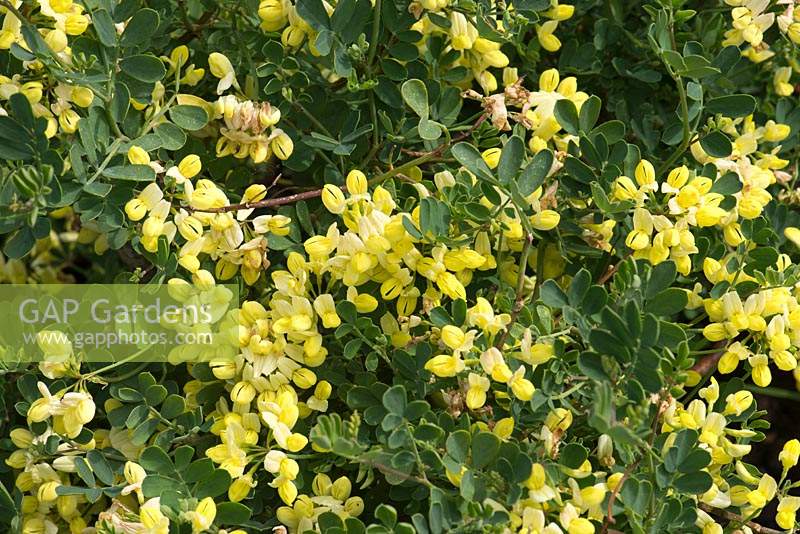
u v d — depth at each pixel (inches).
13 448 36.2
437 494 33.8
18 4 35.0
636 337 33.1
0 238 41.3
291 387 35.4
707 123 37.0
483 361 34.4
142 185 35.9
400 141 36.7
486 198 35.4
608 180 35.8
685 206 35.2
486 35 36.4
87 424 36.9
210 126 37.8
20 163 34.4
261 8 36.1
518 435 35.3
